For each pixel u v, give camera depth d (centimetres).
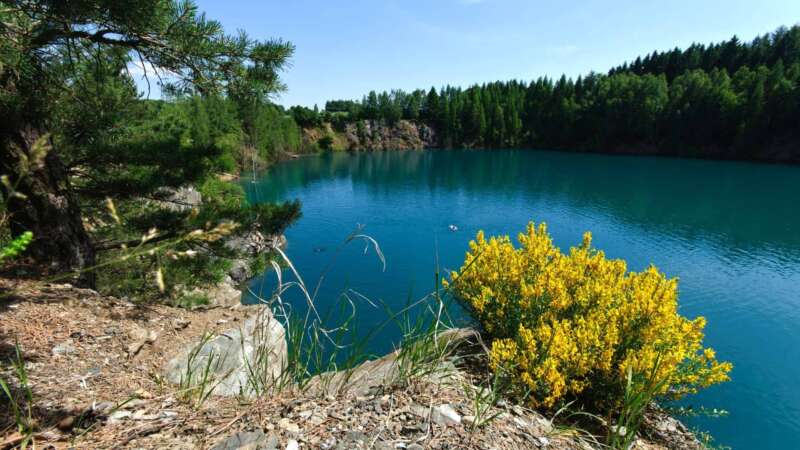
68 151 596
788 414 1194
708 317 1930
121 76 607
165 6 434
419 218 3997
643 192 5153
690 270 2548
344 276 2391
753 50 10625
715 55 11319
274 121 8931
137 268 641
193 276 640
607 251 2942
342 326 269
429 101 14038
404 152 12388
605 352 442
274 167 8512
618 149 10106
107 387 262
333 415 225
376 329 281
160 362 343
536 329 481
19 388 236
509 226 3641
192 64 512
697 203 4472
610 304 540
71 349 315
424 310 295
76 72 522
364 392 262
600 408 461
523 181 6309
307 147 12044
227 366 368
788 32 9975
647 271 582
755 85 7925
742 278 2405
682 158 8531
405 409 240
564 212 4184
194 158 667
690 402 1245
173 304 570
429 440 213
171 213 629
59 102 540
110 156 613
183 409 229
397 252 2888
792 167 6800
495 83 15050
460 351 476
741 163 7456
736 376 1416
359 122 13525
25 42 404
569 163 8438
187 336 397
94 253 565
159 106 848
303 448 192
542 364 414
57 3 371
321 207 4581
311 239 3253
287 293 1948
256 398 248
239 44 507
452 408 252
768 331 1781
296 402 237
